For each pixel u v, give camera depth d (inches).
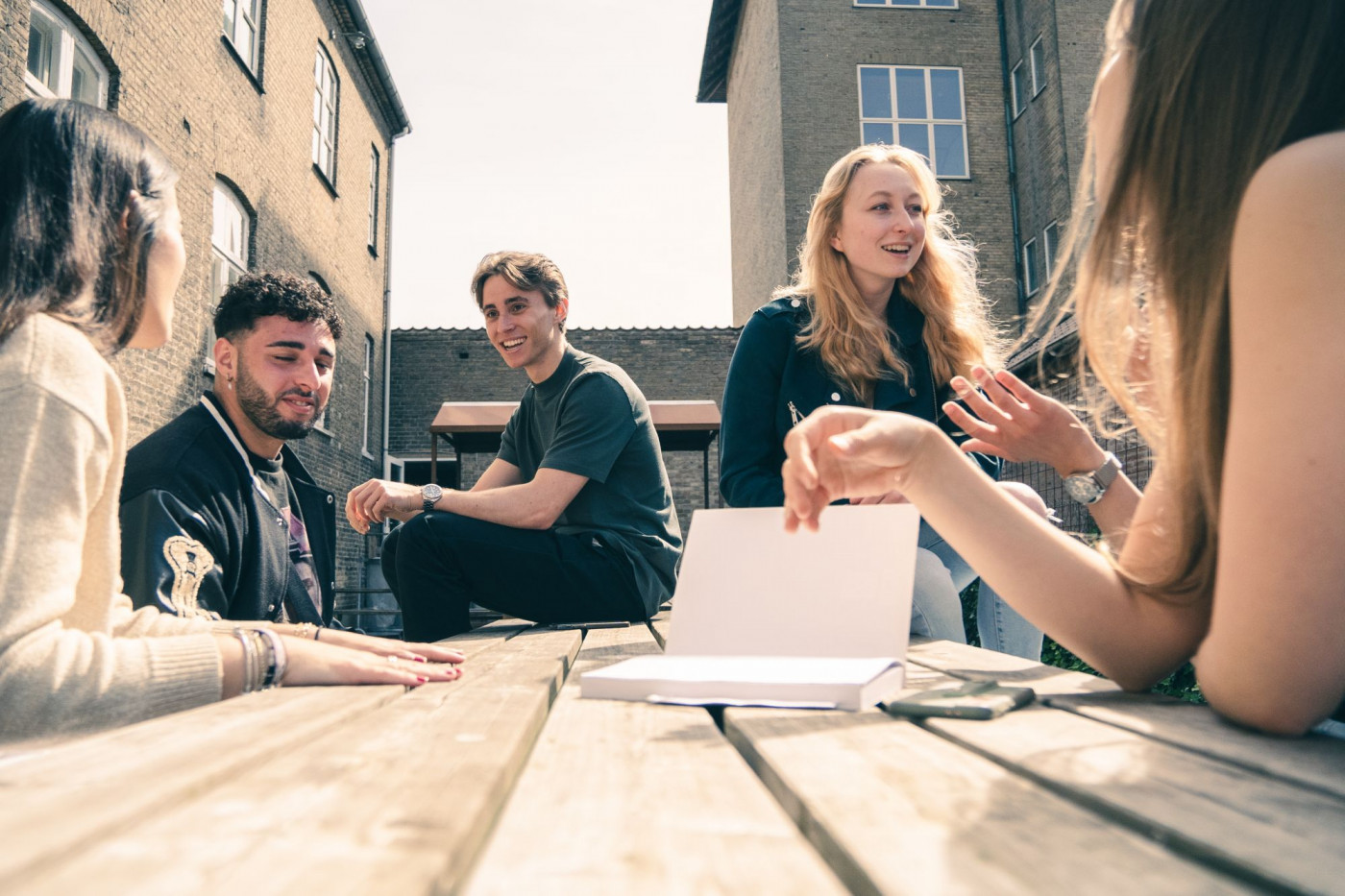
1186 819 22.6
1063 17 586.9
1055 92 583.2
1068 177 571.2
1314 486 30.1
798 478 39.0
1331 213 30.0
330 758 29.0
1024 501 79.8
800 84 636.7
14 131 48.6
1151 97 38.3
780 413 104.6
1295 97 33.7
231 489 87.3
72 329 45.3
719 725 43.7
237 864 18.0
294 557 105.8
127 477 80.4
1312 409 30.1
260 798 23.6
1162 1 38.3
